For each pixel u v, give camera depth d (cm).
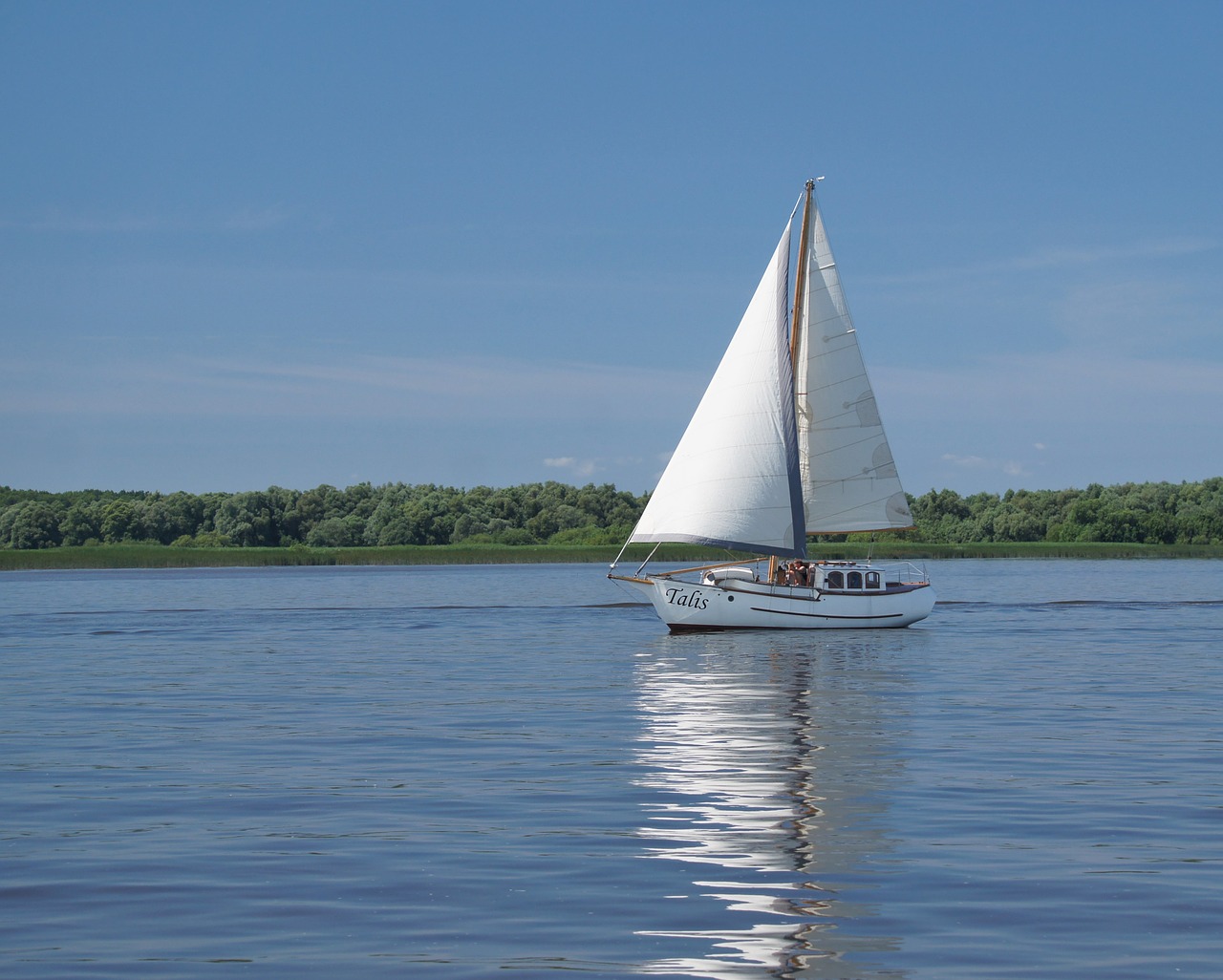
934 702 3334
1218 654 4681
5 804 2075
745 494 5381
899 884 1591
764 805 2036
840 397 5719
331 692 3622
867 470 5741
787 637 5456
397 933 1420
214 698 3497
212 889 1585
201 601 8725
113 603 8494
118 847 1791
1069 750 2552
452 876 1638
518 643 5353
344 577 13262
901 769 2345
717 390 5434
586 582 11744
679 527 5425
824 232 5694
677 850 1759
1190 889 1560
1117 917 1459
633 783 2223
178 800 2100
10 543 19312
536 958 1341
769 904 1517
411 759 2484
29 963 1329
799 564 5734
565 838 1830
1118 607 7531
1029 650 4853
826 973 1292
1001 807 2014
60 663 4547
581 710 3216
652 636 5653
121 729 2914
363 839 1833
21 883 1617
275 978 1287
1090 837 1820
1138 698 3406
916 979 1273
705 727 2902
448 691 3656
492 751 2580
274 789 2192
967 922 1448
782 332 5406
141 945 1384
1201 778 2253
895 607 5844
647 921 1457
